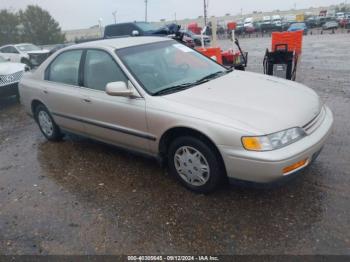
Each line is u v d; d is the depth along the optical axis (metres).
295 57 7.60
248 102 3.15
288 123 2.86
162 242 2.71
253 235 2.69
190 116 3.07
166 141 3.44
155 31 14.40
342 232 2.63
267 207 3.03
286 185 3.35
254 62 13.37
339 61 11.69
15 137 5.72
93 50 4.08
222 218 2.93
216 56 8.19
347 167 3.60
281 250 2.51
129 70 3.63
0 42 43.72
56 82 4.61
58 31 47.75
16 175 4.16
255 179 2.83
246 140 2.76
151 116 3.34
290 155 2.71
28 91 5.07
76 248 2.73
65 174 4.05
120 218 3.07
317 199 3.08
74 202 3.41
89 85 4.07
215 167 3.08
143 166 4.05
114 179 3.80
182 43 4.59
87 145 4.92
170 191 3.44
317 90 7.18
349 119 5.08
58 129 4.99
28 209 3.36
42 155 4.73
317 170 3.59
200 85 3.63
